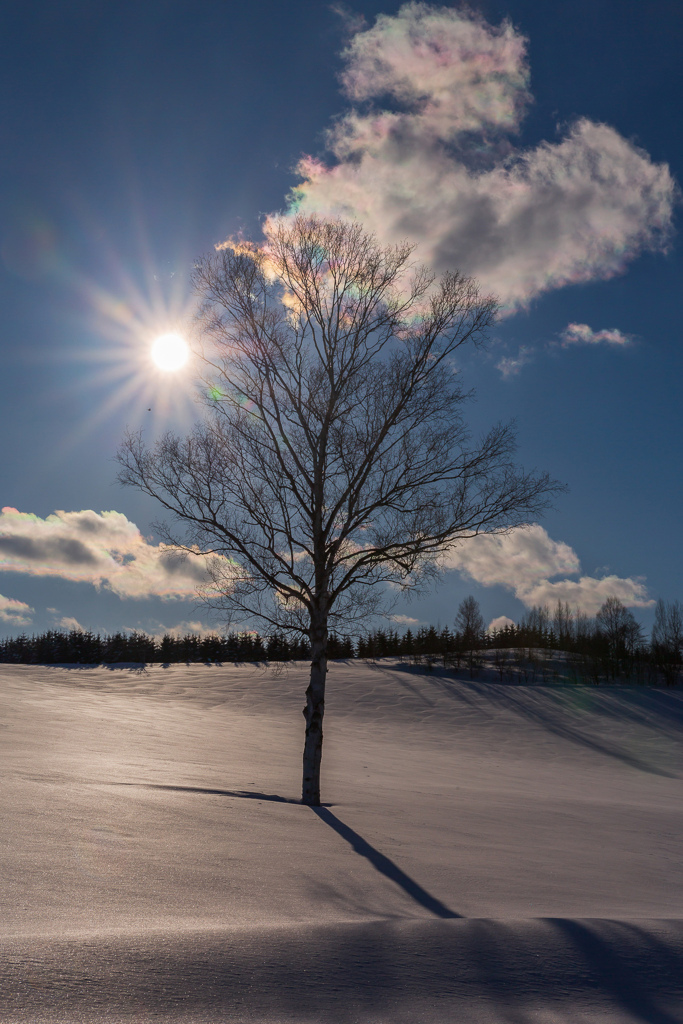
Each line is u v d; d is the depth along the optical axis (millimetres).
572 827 12016
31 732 18562
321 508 13086
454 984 3273
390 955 3580
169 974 3111
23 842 6176
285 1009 2863
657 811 16094
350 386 13273
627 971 3600
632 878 7707
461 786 18391
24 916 4090
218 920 4355
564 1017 3000
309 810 10711
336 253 13805
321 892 5523
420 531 13047
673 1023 3012
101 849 6250
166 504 13438
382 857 7453
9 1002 2705
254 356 13625
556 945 3895
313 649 12898
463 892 5988
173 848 6668
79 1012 2680
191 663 52000
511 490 12797
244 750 21594
